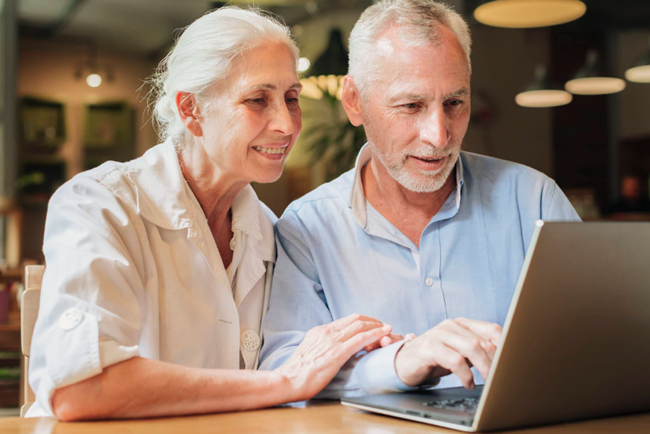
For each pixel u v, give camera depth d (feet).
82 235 3.45
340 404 3.30
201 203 4.27
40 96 23.89
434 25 4.09
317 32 23.31
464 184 4.62
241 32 3.88
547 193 4.65
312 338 3.46
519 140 26.71
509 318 2.34
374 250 4.58
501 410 2.48
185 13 23.32
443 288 4.48
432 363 3.14
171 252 4.02
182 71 4.01
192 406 3.00
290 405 3.39
